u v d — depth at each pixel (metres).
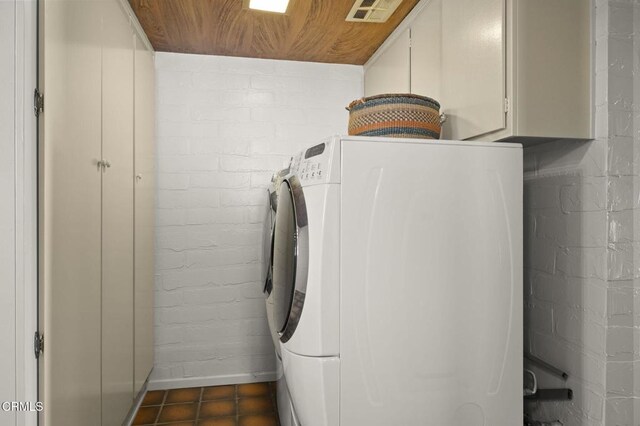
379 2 1.99
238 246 2.74
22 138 1.08
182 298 2.68
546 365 1.55
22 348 1.07
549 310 1.56
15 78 1.07
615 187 1.31
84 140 1.42
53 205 1.18
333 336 1.18
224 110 2.73
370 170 1.22
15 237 1.07
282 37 2.42
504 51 1.32
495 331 1.30
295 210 1.33
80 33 1.39
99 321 1.59
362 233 1.20
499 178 1.31
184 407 2.38
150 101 2.51
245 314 2.75
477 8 1.46
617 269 1.31
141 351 2.30
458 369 1.27
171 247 2.67
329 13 2.12
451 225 1.27
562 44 1.33
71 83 1.31
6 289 1.07
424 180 1.25
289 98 2.81
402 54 2.19
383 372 1.21
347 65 2.88
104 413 1.65
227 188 2.73
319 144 1.30
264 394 2.56
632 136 1.33
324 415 1.17
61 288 1.24
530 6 1.30
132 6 2.04
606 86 1.31
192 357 2.69
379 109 1.49
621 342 1.31
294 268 1.30
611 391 1.31
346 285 1.19
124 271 1.95
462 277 1.28
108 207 1.70
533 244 1.65
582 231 1.40
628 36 1.32
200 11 2.10
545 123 1.32
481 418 1.29
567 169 1.46
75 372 1.35
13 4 1.07
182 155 2.69
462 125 1.57
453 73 1.64
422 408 1.24
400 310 1.23
